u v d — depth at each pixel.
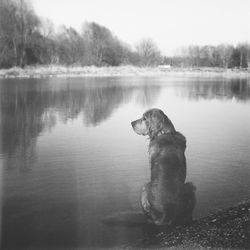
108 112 8.66
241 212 3.42
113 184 4.09
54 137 6.33
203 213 3.41
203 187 4.01
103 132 6.72
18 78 14.61
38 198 3.75
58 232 3.03
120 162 4.97
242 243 2.88
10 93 11.19
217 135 6.42
